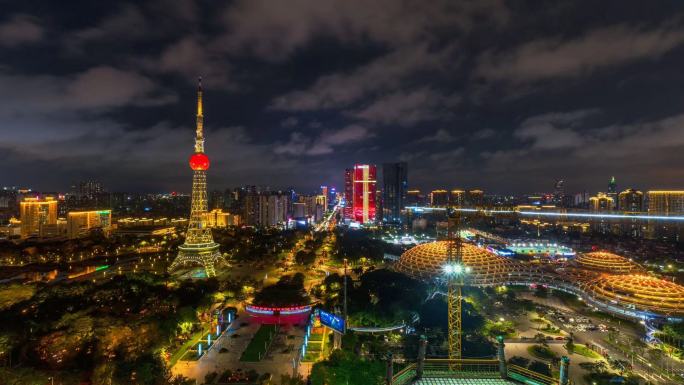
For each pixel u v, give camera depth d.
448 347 168.25
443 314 195.88
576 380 146.62
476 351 163.50
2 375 119.31
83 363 139.75
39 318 174.50
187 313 180.00
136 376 129.12
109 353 140.00
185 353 168.62
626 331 198.75
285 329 196.50
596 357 166.88
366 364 140.25
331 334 187.62
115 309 181.12
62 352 139.00
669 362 162.25
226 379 144.00
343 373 132.62
